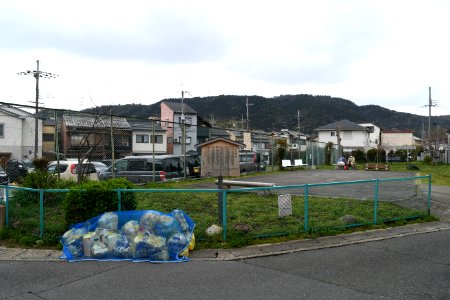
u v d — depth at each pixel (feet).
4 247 20.38
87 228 19.52
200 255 19.27
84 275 16.28
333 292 14.42
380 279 15.92
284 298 13.83
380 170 90.79
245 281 15.62
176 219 19.94
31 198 27.35
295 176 66.90
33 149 59.16
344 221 25.13
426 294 14.29
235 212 27.71
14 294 14.11
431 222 27.86
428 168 99.50
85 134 44.32
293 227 23.62
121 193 21.31
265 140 169.07
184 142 54.39
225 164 25.90
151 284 15.24
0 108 65.72
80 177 33.37
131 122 124.06
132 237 18.92
